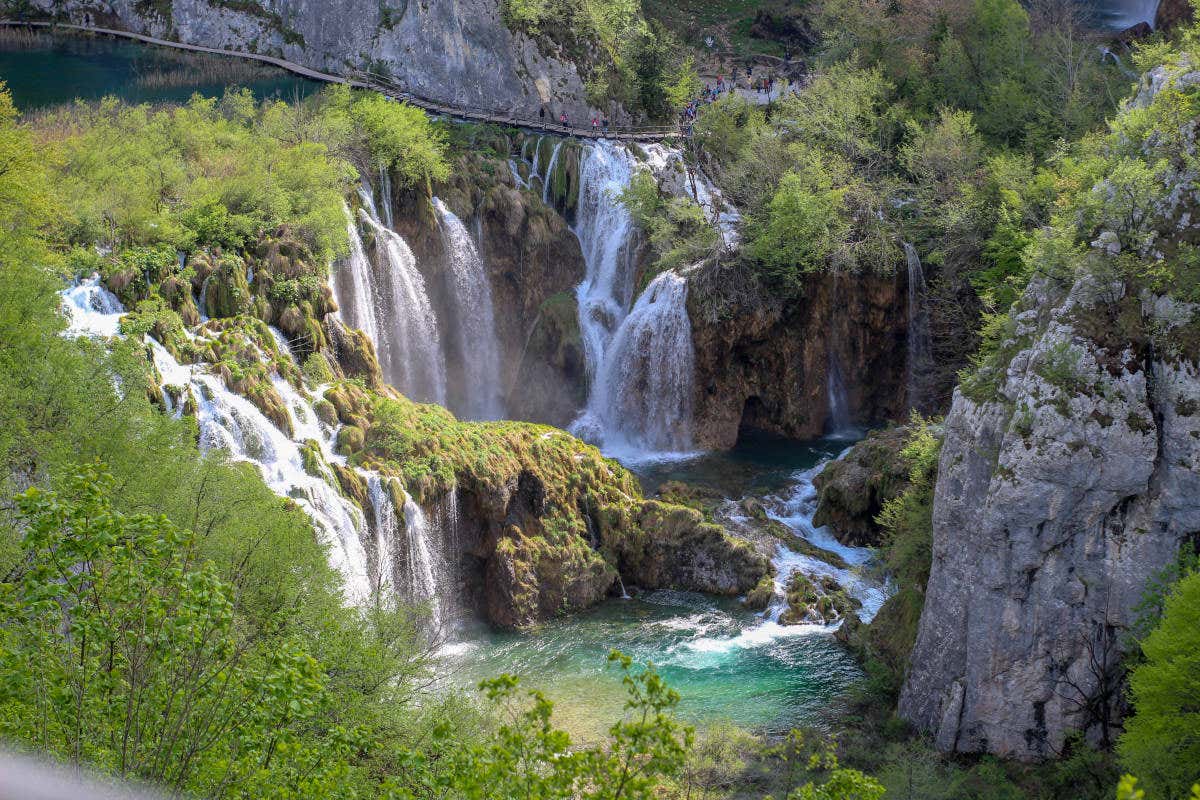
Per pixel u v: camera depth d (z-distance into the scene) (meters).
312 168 62.66
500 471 54.31
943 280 72.62
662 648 50.75
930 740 44.47
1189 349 41.19
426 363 69.25
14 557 26.16
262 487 38.50
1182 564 41.03
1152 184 45.28
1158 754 33.53
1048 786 42.03
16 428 31.06
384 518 50.78
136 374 37.56
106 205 55.25
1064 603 42.59
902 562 50.41
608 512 56.91
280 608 32.28
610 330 75.31
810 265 72.25
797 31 107.75
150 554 19.86
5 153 44.88
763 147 77.62
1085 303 43.09
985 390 44.59
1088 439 41.34
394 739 33.38
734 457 70.81
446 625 52.66
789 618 52.75
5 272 36.31
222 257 56.00
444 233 70.69
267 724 20.91
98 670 19.83
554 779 18.56
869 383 75.31
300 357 56.25
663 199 76.50
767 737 43.94
